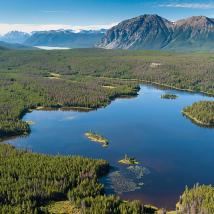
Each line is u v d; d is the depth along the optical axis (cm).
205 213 19412
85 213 19538
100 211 19712
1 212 19438
